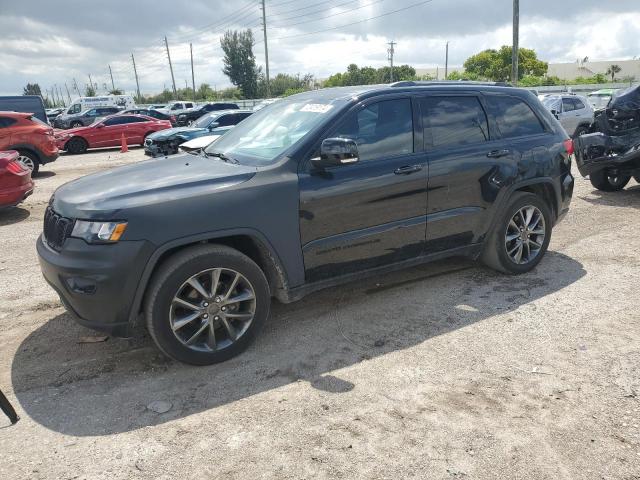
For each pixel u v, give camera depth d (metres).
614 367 3.36
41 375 3.48
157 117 26.84
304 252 3.73
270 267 3.71
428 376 3.33
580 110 17.34
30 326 4.22
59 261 3.24
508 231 4.85
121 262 3.14
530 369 3.37
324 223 3.76
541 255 5.09
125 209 3.17
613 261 5.33
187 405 3.10
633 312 4.14
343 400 3.10
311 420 2.92
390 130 4.09
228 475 2.53
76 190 3.60
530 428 2.80
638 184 9.37
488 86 4.77
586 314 4.13
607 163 8.03
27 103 18.78
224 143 4.52
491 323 4.04
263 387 3.27
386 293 4.68
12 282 5.24
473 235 4.61
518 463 2.55
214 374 3.43
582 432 2.76
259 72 73.06
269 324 4.14
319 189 3.71
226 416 2.98
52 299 4.78
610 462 2.54
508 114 4.80
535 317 4.11
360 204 3.88
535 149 4.83
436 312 4.27
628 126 7.97
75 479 2.52
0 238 6.96
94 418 3.00
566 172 5.11
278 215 3.57
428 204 4.23
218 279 3.43
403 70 89.25
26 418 3.02
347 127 3.90
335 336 3.91
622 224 6.71
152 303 3.25
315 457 2.63
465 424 2.85
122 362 3.62
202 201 3.35
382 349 3.70
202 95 82.31
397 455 2.63
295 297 3.81
